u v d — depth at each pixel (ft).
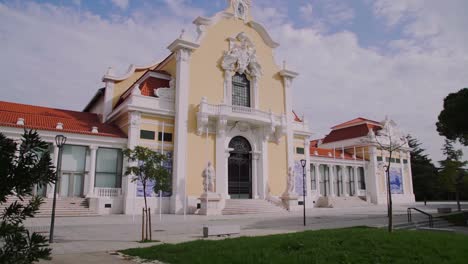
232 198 104.37
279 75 123.65
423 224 66.64
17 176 14.70
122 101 106.11
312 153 145.18
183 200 92.53
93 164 88.22
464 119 82.79
